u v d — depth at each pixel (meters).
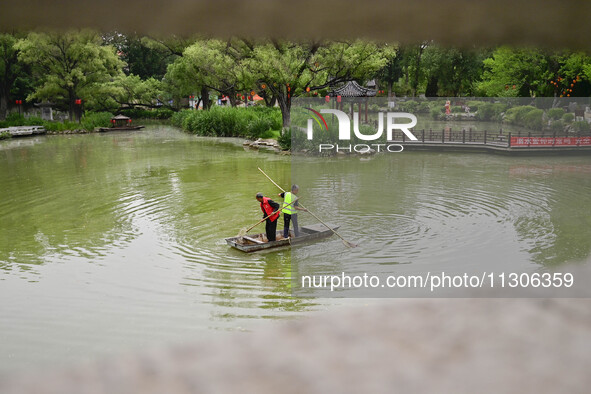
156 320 6.00
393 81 51.69
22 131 35.16
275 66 25.73
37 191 14.52
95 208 12.20
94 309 6.35
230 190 14.17
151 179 16.33
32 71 41.41
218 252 8.59
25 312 6.30
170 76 44.78
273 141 26.38
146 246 9.05
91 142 30.53
